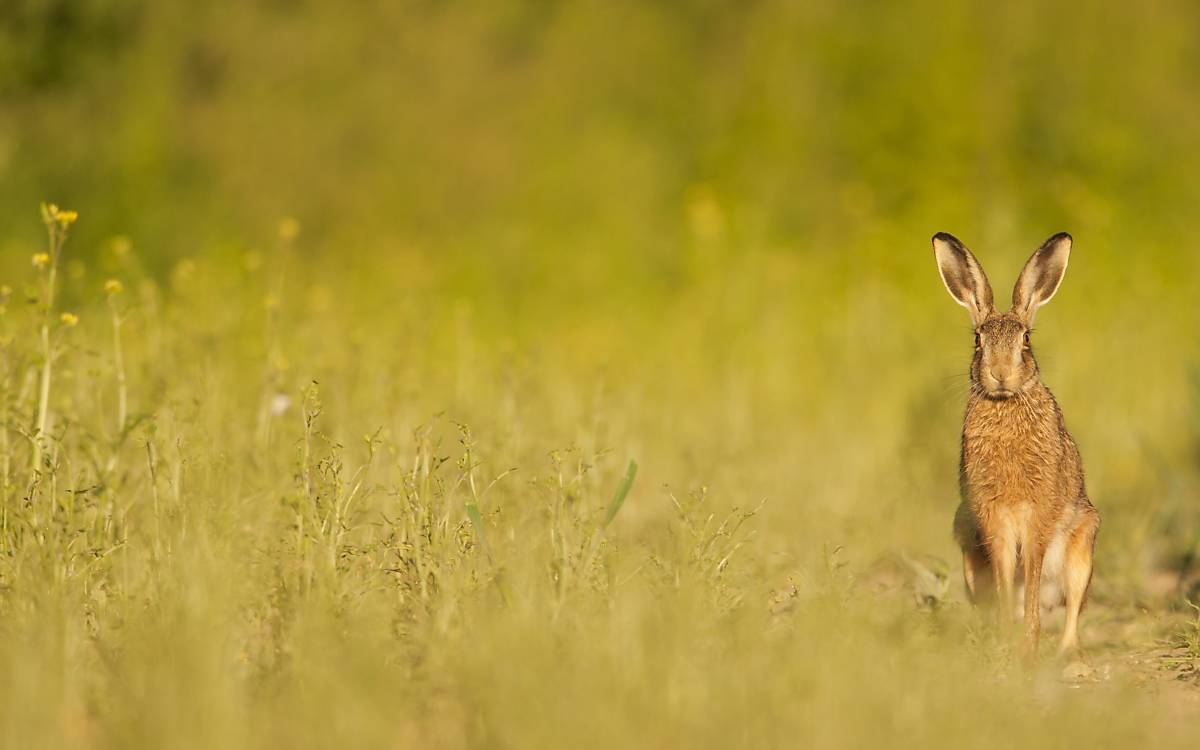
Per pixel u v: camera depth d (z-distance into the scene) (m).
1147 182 24.08
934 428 13.21
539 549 7.90
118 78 25.47
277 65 26.50
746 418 14.09
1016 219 21.70
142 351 11.12
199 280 15.67
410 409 10.77
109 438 9.06
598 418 10.98
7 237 22.69
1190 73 26.33
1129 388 15.78
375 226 24.52
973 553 8.90
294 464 8.41
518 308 21.75
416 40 27.23
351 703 5.85
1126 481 13.05
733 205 23.69
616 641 6.50
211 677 5.92
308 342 12.12
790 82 25.42
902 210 23.22
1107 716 6.25
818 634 6.75
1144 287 20.17
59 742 5.72
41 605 6.86
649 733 5.73
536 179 25.19
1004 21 25.36
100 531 7.99
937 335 17.42
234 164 25.00
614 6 28.06
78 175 24.00
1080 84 25.06
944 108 24.34
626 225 24.00
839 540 10.08
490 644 6.41
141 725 5.74
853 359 16.94
